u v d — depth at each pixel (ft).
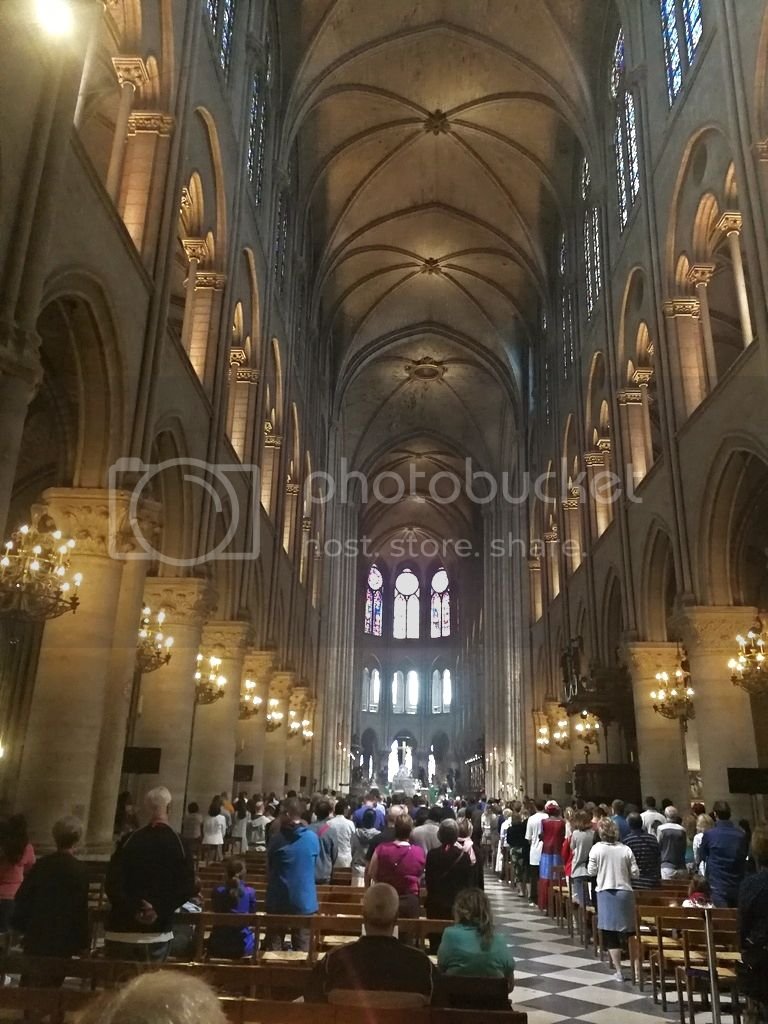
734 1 45.29
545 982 30.30
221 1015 4.79
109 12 39.40
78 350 35.14
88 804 32.94
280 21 75.82
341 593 151.53
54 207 26.11
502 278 119.96
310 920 21.90
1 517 22.75
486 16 81.46
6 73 24.30
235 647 59.06
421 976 13.21
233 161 58.23
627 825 40.19
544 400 109.70
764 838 19.12
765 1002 18.17
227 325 55.01
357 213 108.37
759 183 41.70
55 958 14.60
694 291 56.18
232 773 58.18
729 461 46.91
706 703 47.88
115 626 35.91
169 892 18.38
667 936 28.84
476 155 99.60
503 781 134.62
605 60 76.28
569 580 91.35
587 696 69.77
